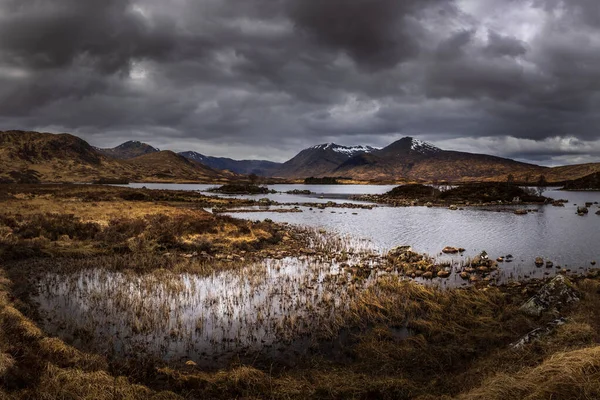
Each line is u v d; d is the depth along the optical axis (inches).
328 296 754.8
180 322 613.9
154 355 505.0
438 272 970.7
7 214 1540.4
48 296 728.3
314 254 1215.6
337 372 462.9
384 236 1663.4
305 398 393.7
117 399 358.9
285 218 2433.6
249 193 5580.7
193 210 2037.4
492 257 1226.6
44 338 482.9
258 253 1212.5
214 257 1132.5
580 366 313.3
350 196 5108.3
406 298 745.6
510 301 727.7
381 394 399.5
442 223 2156.7
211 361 497.4
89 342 532.7
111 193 3316.9
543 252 1296.8
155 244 1220.5
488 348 514.6
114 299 711.7
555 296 634.2
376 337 567.8
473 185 4557.1
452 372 456.1
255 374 443.2
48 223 1365.7
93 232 1332.4
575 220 2257.6
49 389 353.7
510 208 3181.6
